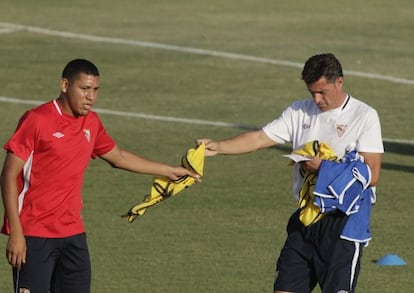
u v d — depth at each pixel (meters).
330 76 26.58
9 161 25.91
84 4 96.19
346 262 26.67
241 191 43.97
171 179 28.45
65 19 88.56
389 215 40.62
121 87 65.25
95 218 40.19
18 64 71.62
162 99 62.25
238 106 60.62
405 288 32.84
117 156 27.98
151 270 34.47
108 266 34.84
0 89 64.69
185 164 28.38
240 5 96.25
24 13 91.12
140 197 43.09
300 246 27.11
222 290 32.62
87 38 80.62
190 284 33.16
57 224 26.38
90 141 26.67
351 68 70.38
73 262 26.81
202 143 28.62
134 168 28.17
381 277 33.91
